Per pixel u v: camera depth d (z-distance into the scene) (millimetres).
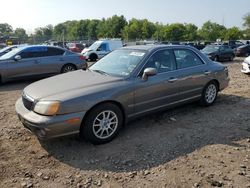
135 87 4840
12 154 4242
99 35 104188
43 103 4121
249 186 3434
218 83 6664
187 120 5660
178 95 5652
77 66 11805
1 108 6688
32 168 3867
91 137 4414
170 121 5586
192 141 4676
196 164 3939
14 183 3521
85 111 4238
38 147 4465
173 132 5043
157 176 3660
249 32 95562
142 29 93250
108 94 4477
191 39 96625
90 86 4539
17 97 8016
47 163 4000
